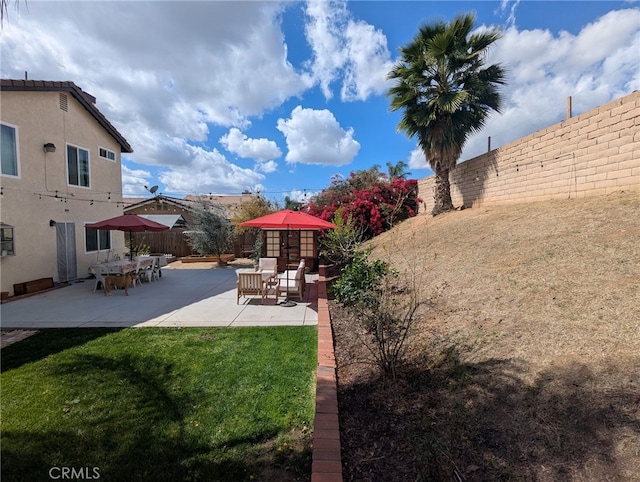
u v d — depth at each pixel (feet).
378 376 12.50
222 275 42.52
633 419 7.61
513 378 10.02
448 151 39.09
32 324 20.45
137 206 81.92
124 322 20.97
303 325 20.34
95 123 41.96
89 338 17.76
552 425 8.08
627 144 21.76
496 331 12.85
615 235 16.84
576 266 15.46
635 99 21.11
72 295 29.66
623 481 6.55
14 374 13.41
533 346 11.18
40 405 11.11
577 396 8.60
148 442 9.32
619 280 13.17
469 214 35.76
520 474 7.12
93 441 9.35
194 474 8.20
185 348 16.31
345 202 55.72
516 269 17.54
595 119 24.04
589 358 9.74
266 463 8.59
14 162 30.45
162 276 41.29
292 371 13.74
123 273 31.60
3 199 29.22
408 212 55.98
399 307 18.33
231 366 14.20
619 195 21.90
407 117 39.11
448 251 26.17
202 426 10.03
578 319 11.77
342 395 11.59
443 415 9.51
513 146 33.45
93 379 12.99
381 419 9.94
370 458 8.39
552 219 22.81
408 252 31.24
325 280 33.37
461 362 11.75
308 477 8.13
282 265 44.62
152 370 13.79
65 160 36.58
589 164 24.64
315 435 9.09
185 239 66.59
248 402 11.36
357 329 18.39
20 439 9.41
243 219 63.72
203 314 22.97
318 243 46.21
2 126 29.45
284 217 26.04
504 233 24.30
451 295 17.83
